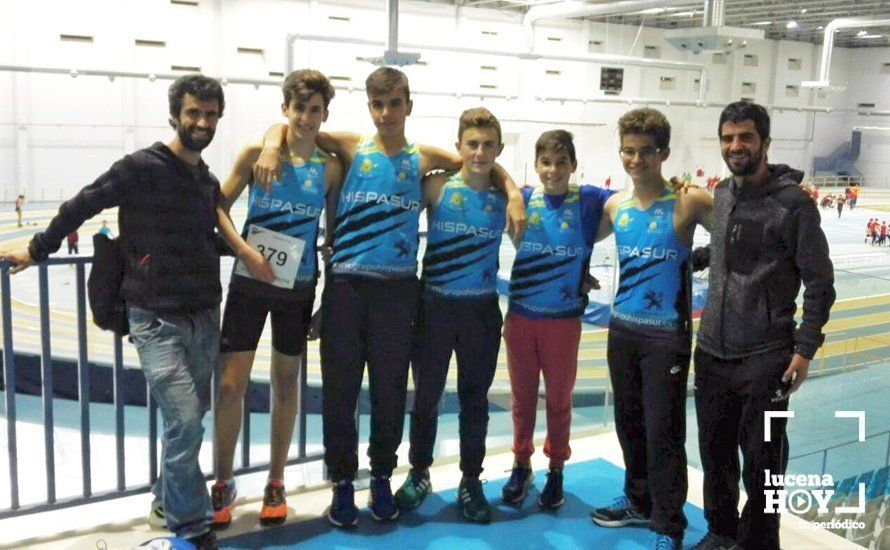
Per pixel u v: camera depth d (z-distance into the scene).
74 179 16.55
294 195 2.52
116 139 16.84
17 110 15.74
